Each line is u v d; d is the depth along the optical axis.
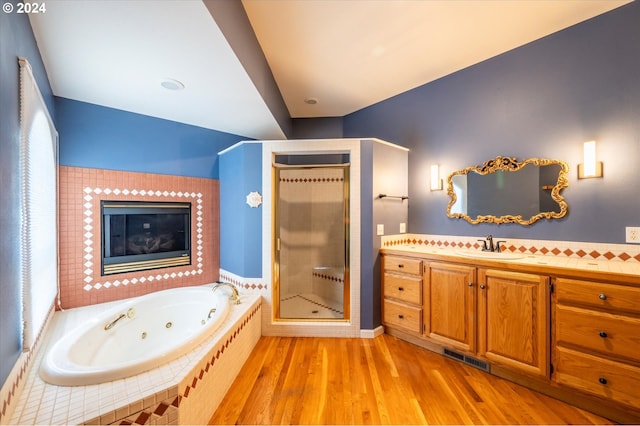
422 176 2.88
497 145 2.37
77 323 1.92
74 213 2.22
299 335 2.56
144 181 2.57
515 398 1.68
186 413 1.29
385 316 2.54
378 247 2.59
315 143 2.57
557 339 1.61
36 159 1.43
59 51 1.55
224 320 1.94
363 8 1.82
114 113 2.41
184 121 2.78
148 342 2.20
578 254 1.97
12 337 1.09
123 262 2.46
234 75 1.85
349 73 2.66
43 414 1.06
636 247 1.77
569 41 2.01
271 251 2.59
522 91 2.23
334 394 1.72
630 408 1.40
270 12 1.83
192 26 1.34
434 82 2.79
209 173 2.99
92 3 1.17
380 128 3.30
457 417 1.53
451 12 1.87
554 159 2.08
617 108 1.82
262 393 1.74
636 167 1.77
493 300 1.87
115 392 1.18
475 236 2.51
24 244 1.21
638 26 1.75
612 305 1.43
